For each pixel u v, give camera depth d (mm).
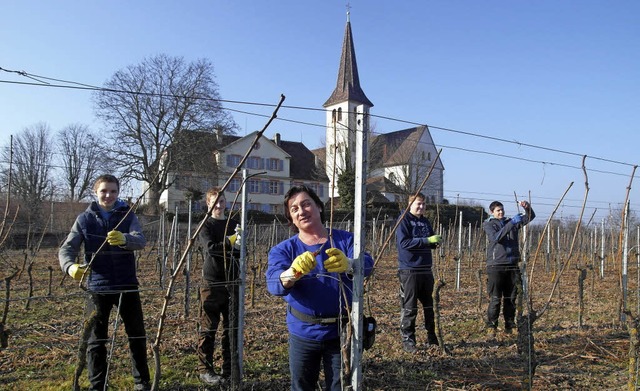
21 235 18266
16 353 5262
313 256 2572
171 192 34219
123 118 32875
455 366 4887
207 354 4352
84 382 4422
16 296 9227
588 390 4262
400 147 47000
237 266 4281
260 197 47250
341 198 26094
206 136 33719
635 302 8594
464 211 29406
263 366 4855
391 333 6238
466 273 12891
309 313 2805
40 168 22406
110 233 3533
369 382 4406
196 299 8641
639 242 12117
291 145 53719
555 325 6652
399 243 5477
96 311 3295
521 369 4773
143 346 3992
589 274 13008
